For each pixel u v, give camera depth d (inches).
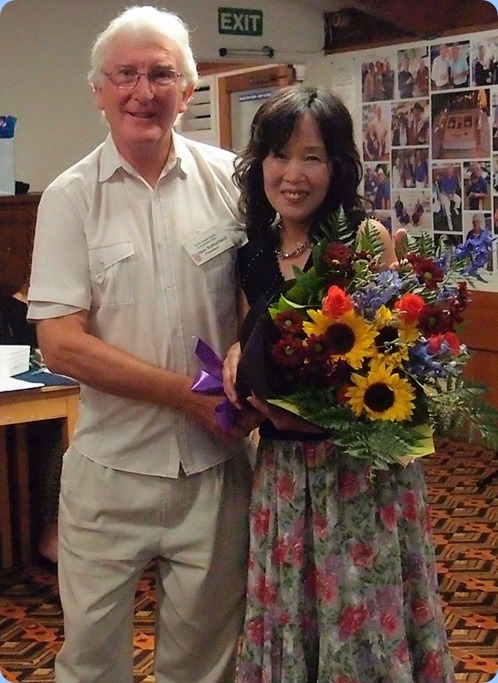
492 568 141.4
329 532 72.6
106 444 80.9
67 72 182.2
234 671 86.0
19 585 142.3
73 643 83.3
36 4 176.6
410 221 211.5
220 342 81.6
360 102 217.0
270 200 75.3
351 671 73.1
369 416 67.4
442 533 155.2
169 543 81.8
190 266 79.7
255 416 75.3
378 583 73.3
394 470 73.7
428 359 65.9
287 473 74.0
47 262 78.0
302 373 68.7
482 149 193.2
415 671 76.7
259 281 78.4
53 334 77.9
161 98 76.1
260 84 233.8
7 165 152.9
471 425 68.5
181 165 80.7
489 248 70.2
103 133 188.4
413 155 207.9
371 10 188.2
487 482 179.2
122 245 78.2
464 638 120.1
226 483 82.7
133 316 79.0
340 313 66.2
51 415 127.6
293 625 74.4
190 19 195.9
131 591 83.7
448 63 196.5
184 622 83.8
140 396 76.9
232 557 83.1
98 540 81.6
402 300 66.5
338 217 71.7
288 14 212.1
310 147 72.4
